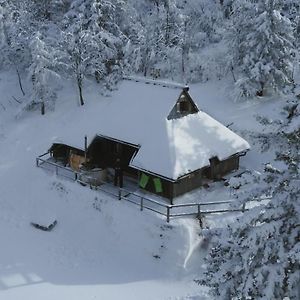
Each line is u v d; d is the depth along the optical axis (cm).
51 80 4172
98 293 2362
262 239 1487
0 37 4300
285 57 3650
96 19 4047
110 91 3809
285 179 1540
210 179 2959
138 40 4219
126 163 3092
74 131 3173
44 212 2967
